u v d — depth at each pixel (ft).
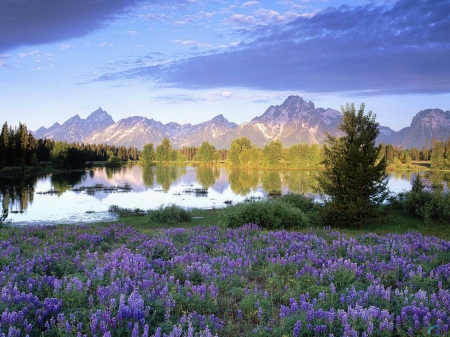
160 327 18.21
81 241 45.60
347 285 27.30
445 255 36.37
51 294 24.38
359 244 41.57
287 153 519.60
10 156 377.50
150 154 650.84
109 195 188.96
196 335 18.53
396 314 21.45
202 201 164.66
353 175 68.74
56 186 236.63
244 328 21.11
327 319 20.15
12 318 18.47
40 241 46.14
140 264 31.14
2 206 143.13
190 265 32.48
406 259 34.88
